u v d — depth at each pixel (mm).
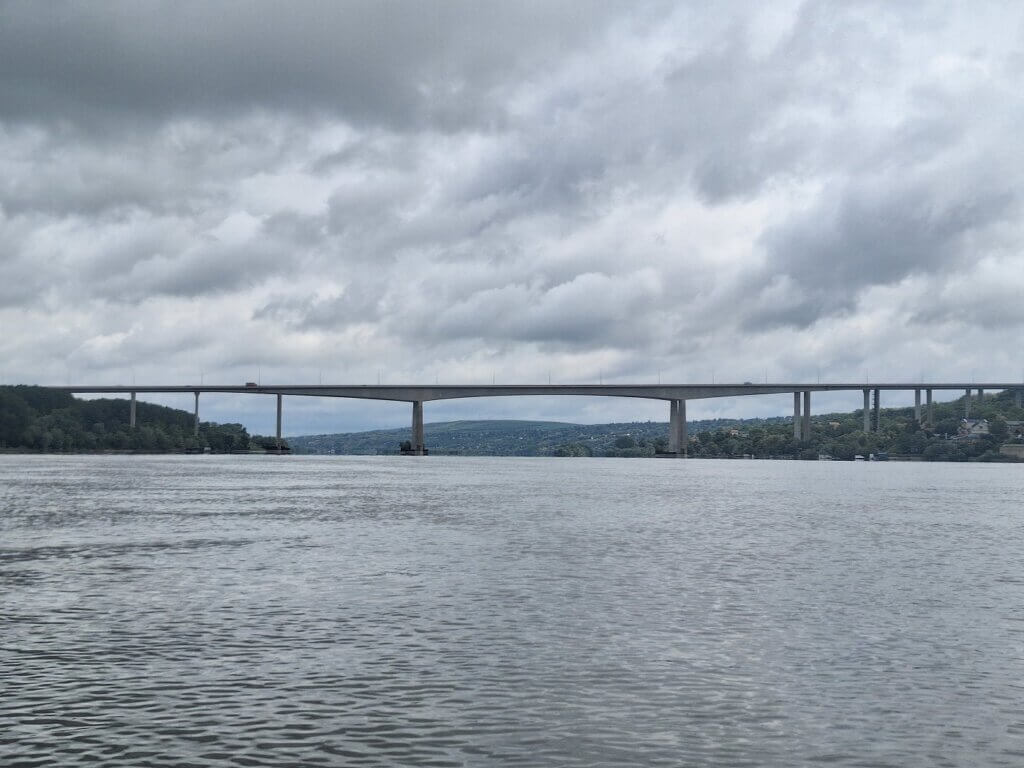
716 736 25062
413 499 123938
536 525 84875
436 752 23797
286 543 68000
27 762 23062
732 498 133250
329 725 25672
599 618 39562
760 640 35625
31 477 178750
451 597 44531
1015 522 93500
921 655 33469
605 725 25812
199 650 33562
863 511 108188
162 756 23469
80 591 45875
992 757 23750
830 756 23766
